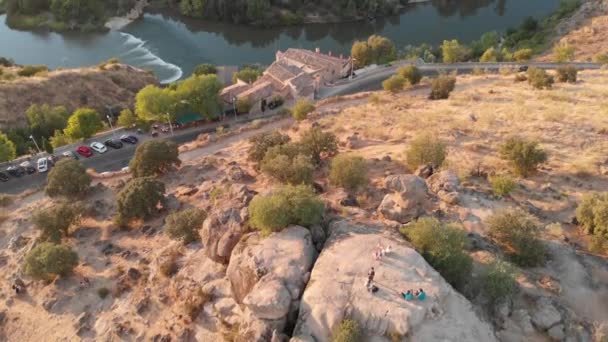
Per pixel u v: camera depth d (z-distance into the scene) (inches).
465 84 3713.1
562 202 1651.1
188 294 1508.4
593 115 2465.6
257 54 6284.5
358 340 992.9
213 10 7071.9
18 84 4266.7
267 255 1224.8
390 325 1012.5
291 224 1338.6
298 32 6879.9
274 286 1122.0
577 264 1326.3
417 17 7106.3
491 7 7268.7
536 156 1802.4
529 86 3307.1
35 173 3169.3
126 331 1566.2
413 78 3897.6
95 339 1601.9
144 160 2556.6
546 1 7317.9
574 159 1959.9
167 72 5797.2
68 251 1893.5
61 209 2150.6
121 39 6692.9
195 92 3764.8
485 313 1150.3
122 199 2159.2
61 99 4411.9
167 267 1688.0
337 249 1218.0
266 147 2353.6
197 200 2208.4
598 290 1256.8
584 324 1145.4
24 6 7155.5
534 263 1330.0
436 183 1689.2
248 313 1187.9
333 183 1828.2
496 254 1344.7
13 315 1814.7
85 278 1859.0
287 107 4220.0
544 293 1229.1
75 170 2541.8
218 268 1528.1
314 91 4426.7
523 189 1742.1
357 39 6599.4
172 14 7455.7
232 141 3201.3
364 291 1078.4
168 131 3769.7
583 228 1501.0
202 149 3110.2
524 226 1378.0
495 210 1547.7
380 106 3184.1
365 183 1814.7
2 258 2149.4
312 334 1040.2
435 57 5457.7
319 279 1127.0
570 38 5369.1
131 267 1843.0
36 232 2308.1
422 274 1119.6
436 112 2792.8
